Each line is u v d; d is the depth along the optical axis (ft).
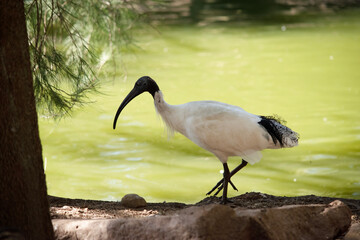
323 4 131.95
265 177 39.14
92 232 20.68
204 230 18.90
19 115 18.60
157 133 50.06
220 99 60.18
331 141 46.39
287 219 20.70
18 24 18.35
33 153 19.11
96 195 35.63
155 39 94.99
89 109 55.06
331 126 50.37
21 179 18.85
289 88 64.85
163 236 19.42
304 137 47.67
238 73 72.95
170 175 39.75
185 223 19.22
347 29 102.89
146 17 39.88
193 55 84.02
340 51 85.35
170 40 94.73
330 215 22.27
